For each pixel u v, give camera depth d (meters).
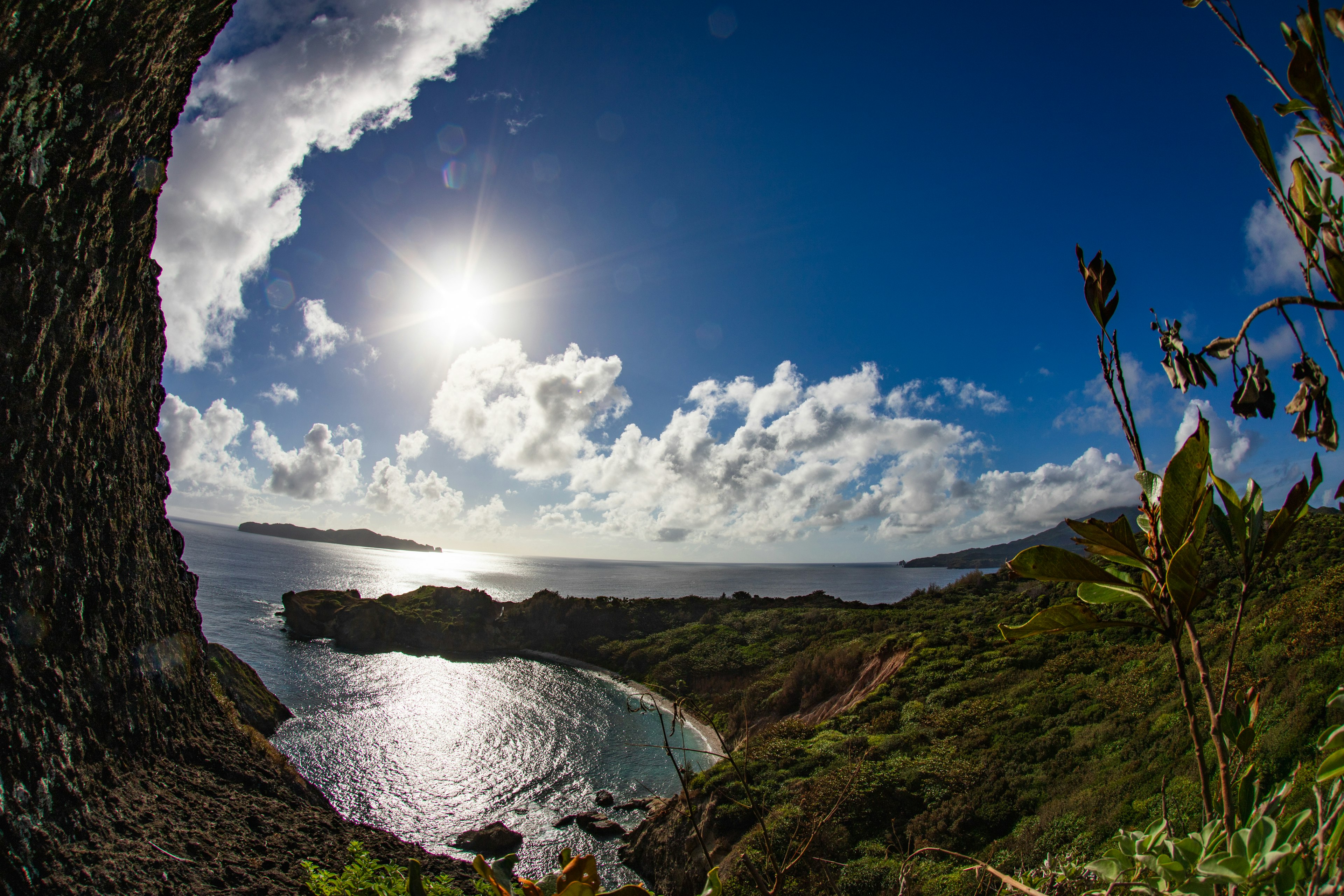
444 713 40.47
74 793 5.40
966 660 27.89
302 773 28.08
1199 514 0.79
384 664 53.88
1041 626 0.87
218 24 7.14
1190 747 12.81
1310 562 18.62
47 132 5.57
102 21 5.58
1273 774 9.06
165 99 7.17
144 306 8.72
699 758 24.77
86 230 6.48
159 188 7.65
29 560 5.80
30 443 5.91
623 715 40.97
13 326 5.61
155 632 8.12
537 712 41.72
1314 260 0.71
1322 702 9.82
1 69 4.89
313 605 64.38
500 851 22.88
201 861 5.64
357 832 7.47
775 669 40.72
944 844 13.62
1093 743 16.20
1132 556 0.87
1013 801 14.76
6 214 5.38
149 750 7.17
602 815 25.89
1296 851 0.71
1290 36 0.69
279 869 6.02
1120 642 23.36
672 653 51.44
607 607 66.00
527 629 64.56
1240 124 0.76
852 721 24.08
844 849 13.75
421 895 1.54
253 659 51.22
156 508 9.09
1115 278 0.91
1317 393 0.71
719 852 15.23
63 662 6.11
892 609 52.44
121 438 8.09
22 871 4.47
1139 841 0.95
